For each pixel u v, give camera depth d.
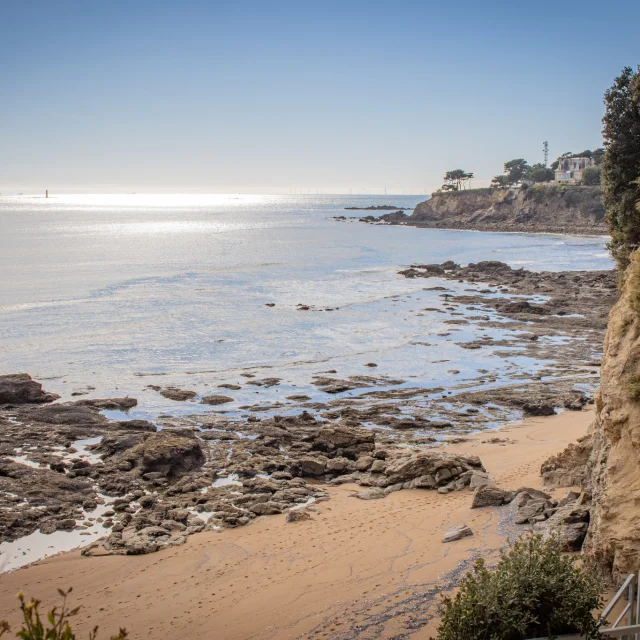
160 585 18.02
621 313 16.08
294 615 15.05
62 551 21.20
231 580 17.92
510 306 68.75
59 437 32.72
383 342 54.97
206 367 47.44
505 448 30.70
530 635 9.56
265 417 37.09
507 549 16.77
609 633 9.49
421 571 16.59
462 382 43.84
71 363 48.25
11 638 15.31
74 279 92.31
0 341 54.72
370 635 13.45
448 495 24.20
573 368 46.88
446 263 104.31
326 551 19.27
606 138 31.52
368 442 30.70
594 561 13.30
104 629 15.54
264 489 26.23
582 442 23.97
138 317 65.12
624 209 29.19
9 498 25.11
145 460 28.11
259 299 76.50
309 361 49.09
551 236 166.62
